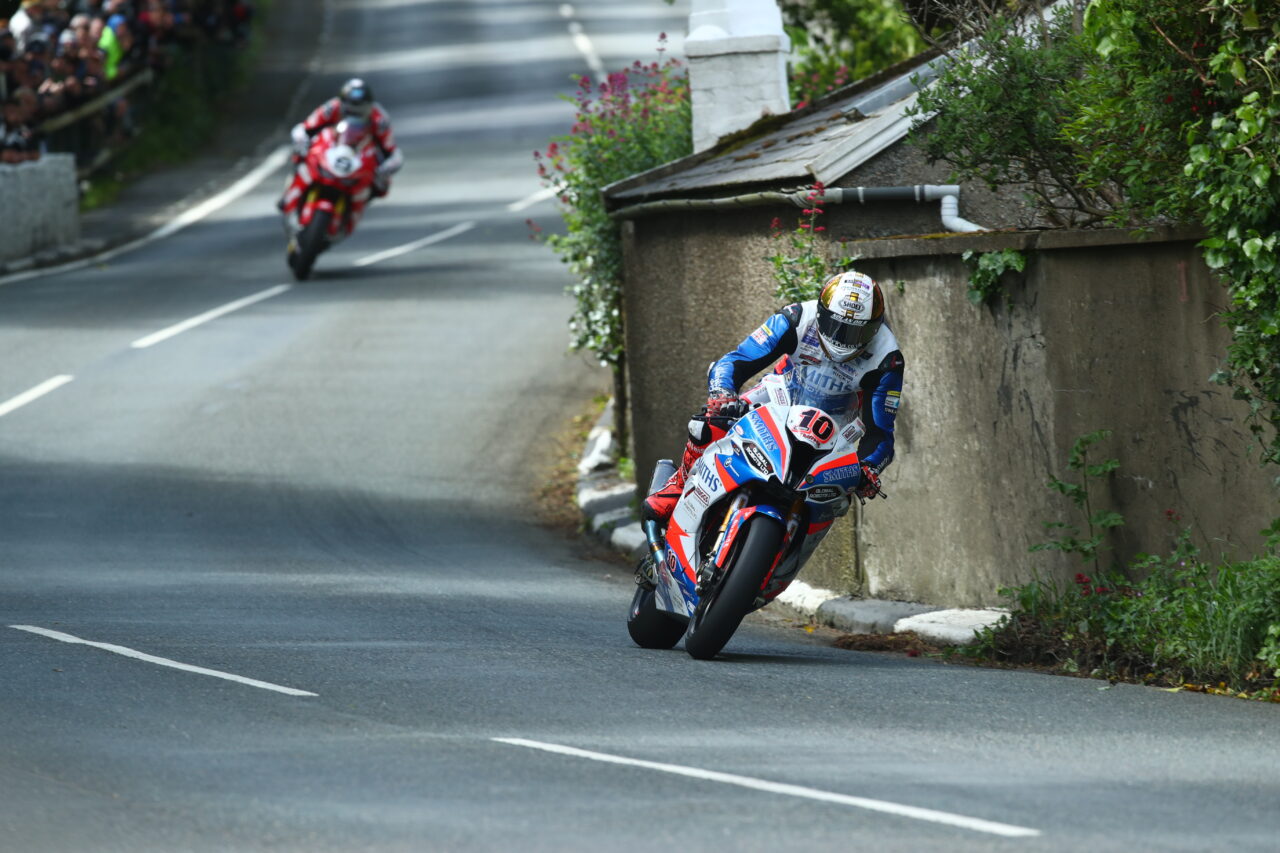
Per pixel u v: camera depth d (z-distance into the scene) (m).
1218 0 30.06
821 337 31.86
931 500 39.59
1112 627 32.75
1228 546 32.66
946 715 27.84
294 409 69.31
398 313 87.94
